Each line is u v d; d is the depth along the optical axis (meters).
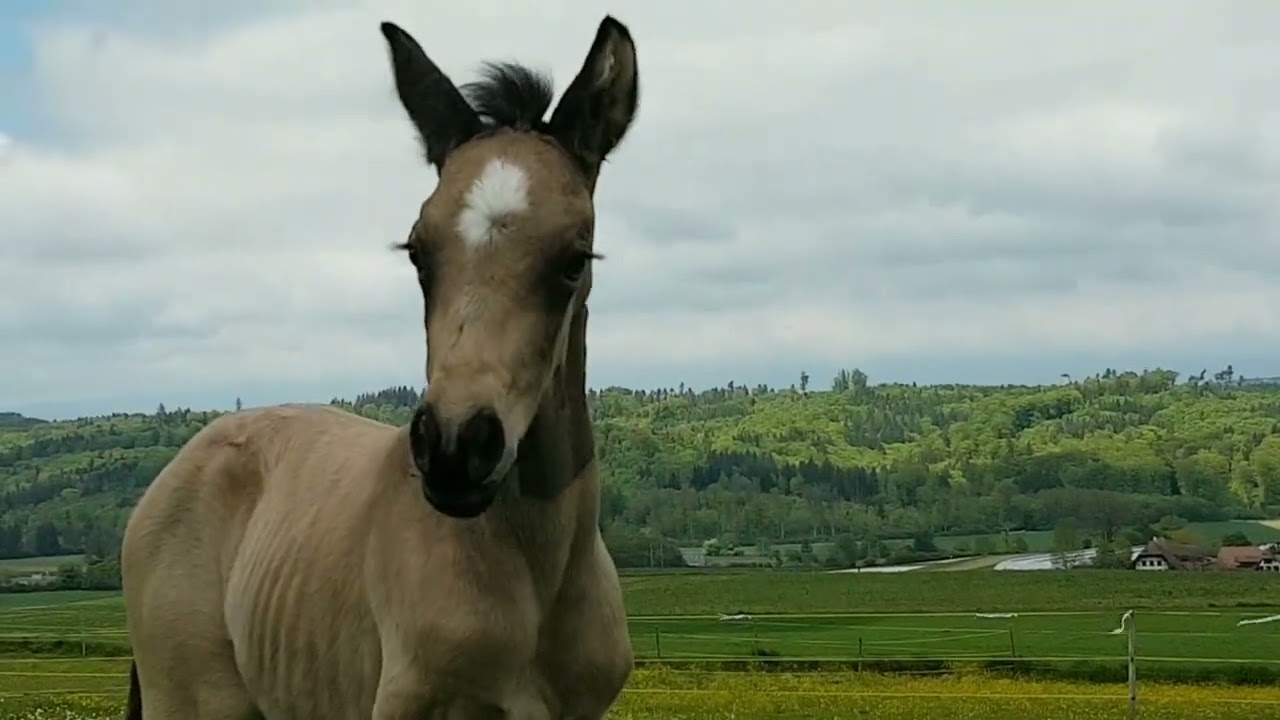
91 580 76.00
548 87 4.69
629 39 4.69
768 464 152.62
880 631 45.56
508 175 4.23
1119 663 32.78
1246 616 48.44
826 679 30.88
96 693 23.84
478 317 4.07
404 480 4.82
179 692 5.77
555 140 4.52
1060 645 38.56
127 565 5.99
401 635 4.61
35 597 67.50
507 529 4.55
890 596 65.31
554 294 4.21
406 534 4.68
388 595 4.70
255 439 6.01
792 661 34.97
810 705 23.47
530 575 4.63
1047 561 95.00
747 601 63.03
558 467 4.59
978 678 31.44
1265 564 86.12
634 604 61.66
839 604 60.97
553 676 4.79
